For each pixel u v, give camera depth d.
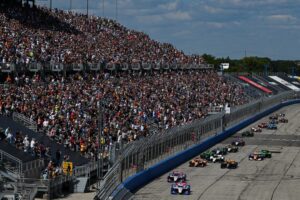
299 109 168.38
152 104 89.44
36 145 53.06
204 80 132.38
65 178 50.25
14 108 59.44
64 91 72.50
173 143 75.75
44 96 67.06
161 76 116.25
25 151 50.81
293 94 192.50
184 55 141.50
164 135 71.62
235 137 106.94
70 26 112.44
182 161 77.69
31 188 45.97
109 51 107.50
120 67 103.62
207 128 94.88
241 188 60.53
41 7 114.06
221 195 56.75
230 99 128.12
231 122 114.81
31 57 79.31
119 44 118.00
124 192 52.38
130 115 76.81
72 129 61.25
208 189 59.53
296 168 74.38
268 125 122.44
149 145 65.62
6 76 72.50
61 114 63.72
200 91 119.25
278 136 110.00
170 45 140.75
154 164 67.31
